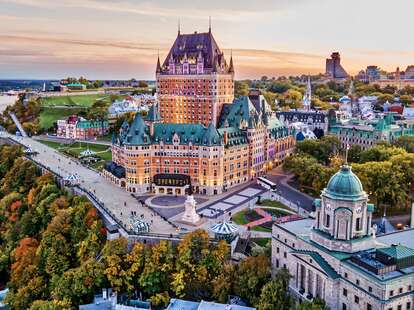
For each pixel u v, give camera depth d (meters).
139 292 131.25
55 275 146.25
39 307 125.81
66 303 125.62
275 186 199.50
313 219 126.06
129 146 195.75
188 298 124.62
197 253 131.38
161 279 128.50
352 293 95.69
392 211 168.38
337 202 101.00
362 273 92.50
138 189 199.00
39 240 182.38
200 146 195.12
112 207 175.88
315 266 103.44
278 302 105.00
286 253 116.62
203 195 196.38
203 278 124.19
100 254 146.12
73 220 169.62
